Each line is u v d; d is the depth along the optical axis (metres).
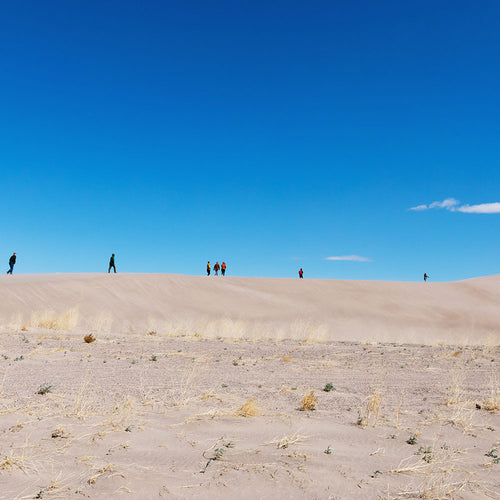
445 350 15.42
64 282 33.50
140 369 9.00
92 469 3.86
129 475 3.75
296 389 7.62
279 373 9.34
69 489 3.48
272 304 36.19
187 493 3.48
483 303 40.53
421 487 3.77
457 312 37.75
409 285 44.72
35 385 7.00
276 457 4.28
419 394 7.63
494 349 16.41
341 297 39.34
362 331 31.30
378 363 11.44
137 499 3.36
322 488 3.65
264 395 7.03
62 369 8.65
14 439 4.53
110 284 35.00
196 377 8.35
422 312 37.34
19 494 3.38
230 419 5.52
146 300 33.41
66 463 3.98
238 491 3.54
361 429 5.38
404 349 15.44
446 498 3.59
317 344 17.19
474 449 4.87
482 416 6.27
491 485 3.91
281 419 5.61
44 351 10.98
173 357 11.16
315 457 4.32
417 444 4.96
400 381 8.88
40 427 4.92
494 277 50.03
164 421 5.36
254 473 3.87
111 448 4.37
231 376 8.68
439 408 6.61
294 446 4.63
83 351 11.55
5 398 6.11
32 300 29.53
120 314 29.98
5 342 12.48
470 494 3.70
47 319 19.84
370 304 38.19
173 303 33.72
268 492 3.54
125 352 11.69
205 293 36.91
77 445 4.42
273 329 28.78
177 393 6.82
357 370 10.20
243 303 35.75
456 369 10.67
